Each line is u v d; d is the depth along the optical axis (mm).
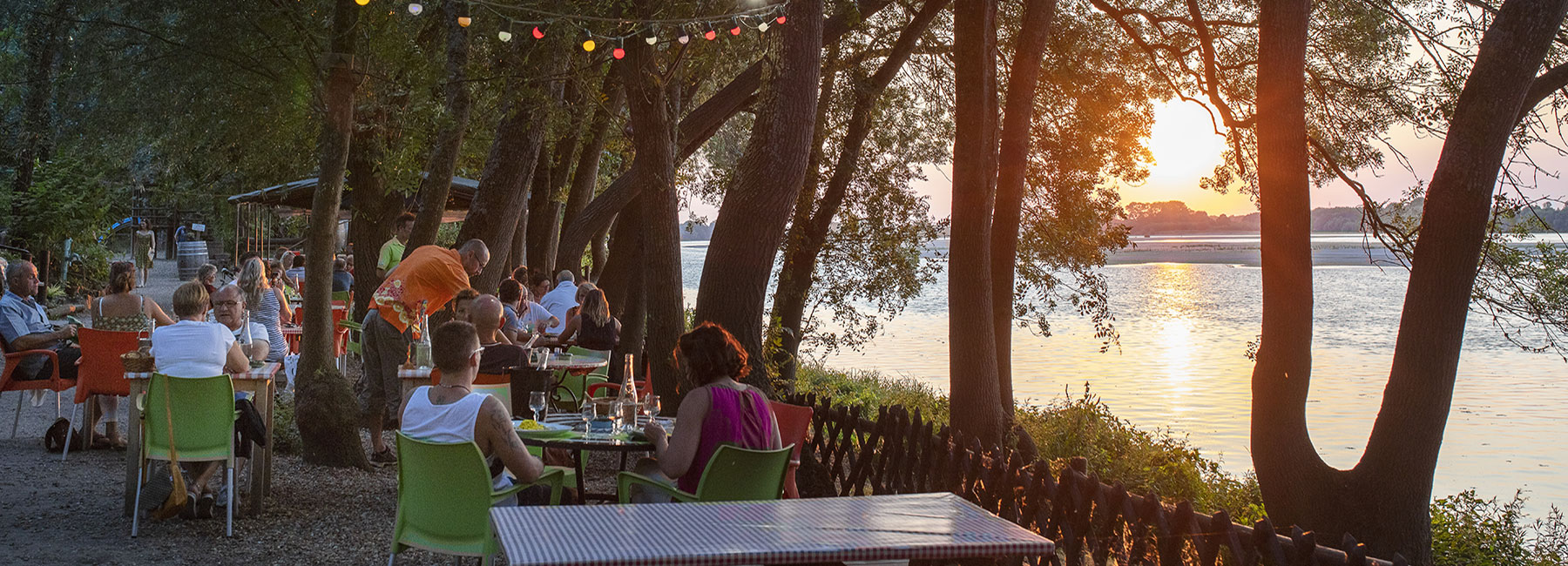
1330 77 13445
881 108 16406
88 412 8688
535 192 16656
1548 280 10516
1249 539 4379
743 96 14141
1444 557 9172
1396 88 13023
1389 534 7852
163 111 11445
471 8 9758
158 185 21625
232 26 9766
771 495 4691
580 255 15516
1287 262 8297
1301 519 8164
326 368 8305
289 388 12195
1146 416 19172
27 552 5730
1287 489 8227
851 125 14281
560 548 2285
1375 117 13148
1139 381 24609
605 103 15133
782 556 2312
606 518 2609
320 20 9883
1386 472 7855
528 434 5258
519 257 16562
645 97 8562
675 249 8664
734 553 2283
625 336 14406
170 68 10477
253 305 11148
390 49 8703
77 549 5848
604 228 15898
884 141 17016
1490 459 15852
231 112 10891
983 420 9719
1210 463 11234
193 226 35375
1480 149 7609
